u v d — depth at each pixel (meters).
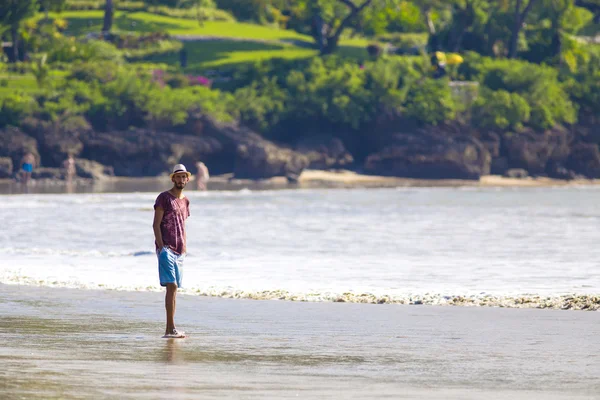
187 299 38.66
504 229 86.75
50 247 66.50
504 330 30.86
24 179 192.62
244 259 58.38
